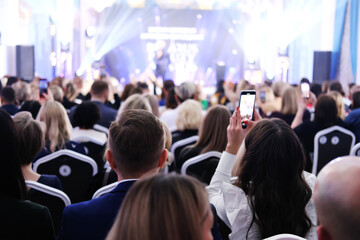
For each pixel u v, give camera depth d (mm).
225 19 21031
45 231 1704
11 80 9727
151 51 20953
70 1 18141
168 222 892
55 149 3863
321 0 15641
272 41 17812
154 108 5230
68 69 17922
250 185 1986
